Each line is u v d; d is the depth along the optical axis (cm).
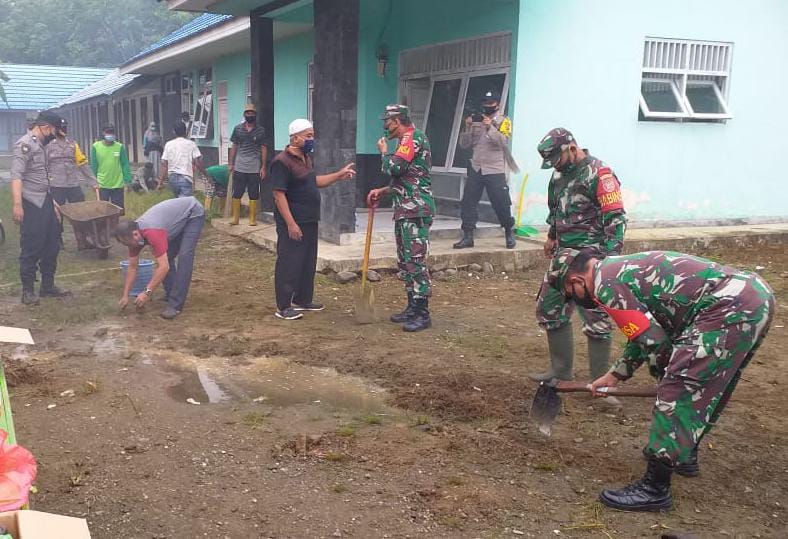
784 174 1195
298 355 575
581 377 537
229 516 336
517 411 464
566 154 464
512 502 353
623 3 1021
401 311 720
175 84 2402
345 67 904
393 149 1229
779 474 389
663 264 336
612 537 326
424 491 358
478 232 998
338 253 878
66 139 1016
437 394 485
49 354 569
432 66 1145
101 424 437
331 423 444
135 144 2973
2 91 596
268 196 1233
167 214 668
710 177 1138
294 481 370
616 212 455
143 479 370
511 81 975
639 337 333
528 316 712
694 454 381
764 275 895
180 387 504
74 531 176
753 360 583
